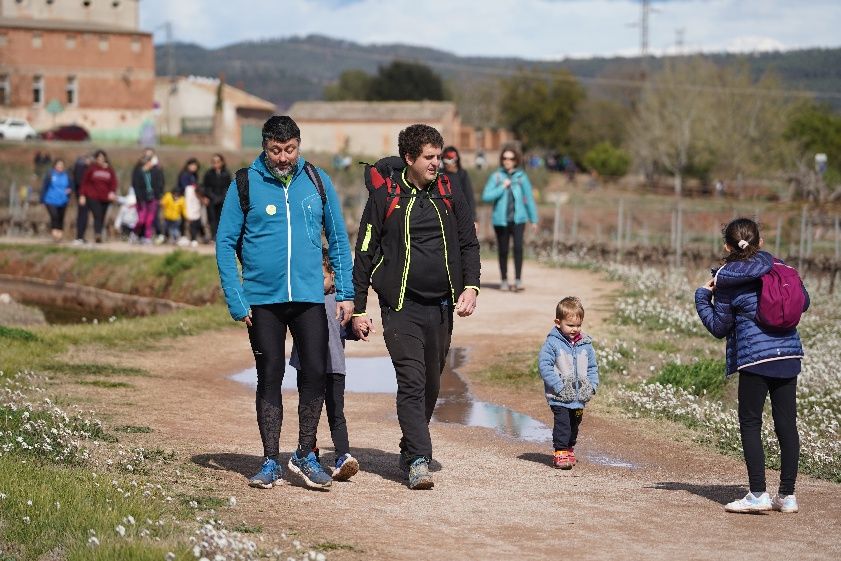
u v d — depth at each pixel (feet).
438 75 440.04
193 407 38.86
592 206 234.58
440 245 28.27
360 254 28.53
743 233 26.76
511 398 43.52
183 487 26.30
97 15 301.22
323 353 27.32
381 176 28.68
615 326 57.98
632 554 21.95
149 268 91.25
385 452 33.09
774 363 26.22
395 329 28.30
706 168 290.76
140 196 105.91
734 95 289.74
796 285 26.37
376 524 23.91
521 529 23.95
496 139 388.16
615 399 42.29
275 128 26.48
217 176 102.12
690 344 53.11
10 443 28.19
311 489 27.30
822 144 282.56
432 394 29.60
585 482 29.63
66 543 20.45
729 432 36.52
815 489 29.40
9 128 246.88
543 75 411.95
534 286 76.54
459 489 28.25
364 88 470.80
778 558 21.83
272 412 27.22
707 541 23.25
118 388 41.39
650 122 302.25
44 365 44.80
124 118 287.07
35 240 111.96
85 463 27.71
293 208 26.89
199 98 351.87
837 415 41.27
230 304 26.76
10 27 271.49
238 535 20.65
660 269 92.94
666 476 30.78
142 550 19.42
